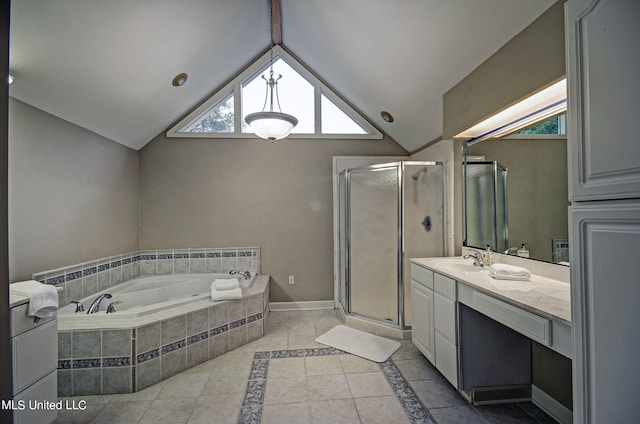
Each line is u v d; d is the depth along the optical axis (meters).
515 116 1.82
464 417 1.64
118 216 2.94
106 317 1.98
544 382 1.71
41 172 2.02
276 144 3.50
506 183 1.97
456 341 1.76
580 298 0.92
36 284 1.47
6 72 0.96
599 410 0.86
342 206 3.31
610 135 0.82
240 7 2.45
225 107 3.48
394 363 2.24
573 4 0.94
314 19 2.53
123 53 2.03
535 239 1.74
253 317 2.65
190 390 1.91
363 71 2.70
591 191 0.89
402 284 2.69
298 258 3.53
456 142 2.61
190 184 3.40
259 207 3.49
